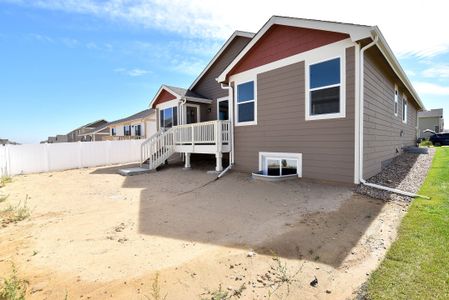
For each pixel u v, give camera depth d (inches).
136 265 122.0
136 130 1068.5
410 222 161.5
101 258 130.3
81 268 119.6
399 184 263.4
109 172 471.2
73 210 229.6
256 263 121.7
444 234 139.1
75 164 551.5
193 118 556.4
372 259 121.8
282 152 321.4
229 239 153.3
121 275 112.7
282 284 104.3
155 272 114.7
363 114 256.1
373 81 291.9
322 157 279.6
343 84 259.6
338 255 127.3
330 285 102.9
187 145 446.9
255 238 152.5
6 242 153.7
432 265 109.2
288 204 220.4
